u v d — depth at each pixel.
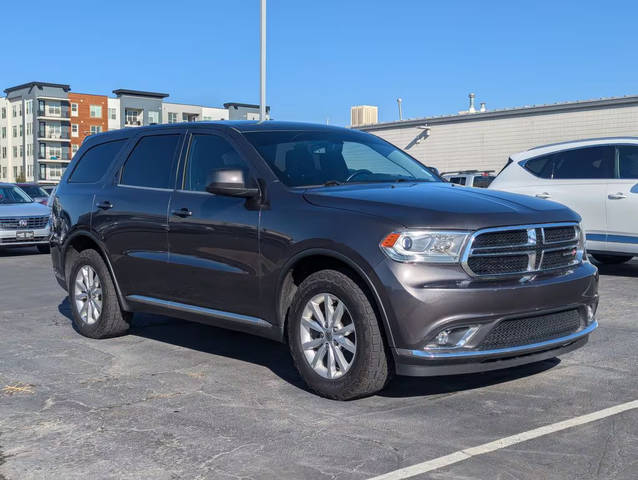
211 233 5.20
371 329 4.26
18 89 94.50
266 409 4.37
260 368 5.37
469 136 35.06
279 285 4.75
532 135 32.56
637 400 4.39
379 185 5.05
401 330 4.11
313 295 4.55
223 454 3.65
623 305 7.62
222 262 5.13
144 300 5.91
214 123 5.71
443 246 4.12
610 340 6.02
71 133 93.44
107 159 6.58
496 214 4.30
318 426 4.04
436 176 5.86
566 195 9.88
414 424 4.03
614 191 9.43
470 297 4.07
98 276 6.34
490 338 4.20
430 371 4.12
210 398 4.62
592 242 9.70
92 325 6.42
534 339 4.37
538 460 3.47
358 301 4.29
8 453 3.73
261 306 4.91
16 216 14.98
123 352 5.95
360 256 4.24
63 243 6.73
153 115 98.19
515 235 4.31
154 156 6.05
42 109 91.38
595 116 30.28
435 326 4.06
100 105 95.00
